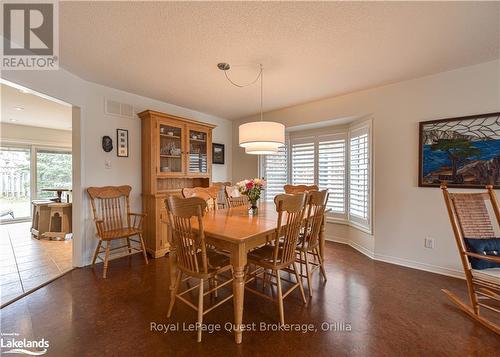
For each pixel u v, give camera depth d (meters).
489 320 1.81
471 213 1.99
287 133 4.44
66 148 6.21
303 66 2.51
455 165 2.58
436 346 1.57
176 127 3.60
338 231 3.97
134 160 3.39
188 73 2.68
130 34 1.93
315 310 1.98
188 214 1.65
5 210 5.35
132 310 1.98
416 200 2.85
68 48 2.15
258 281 2.53
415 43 2.07
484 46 2.12
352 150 3.70
